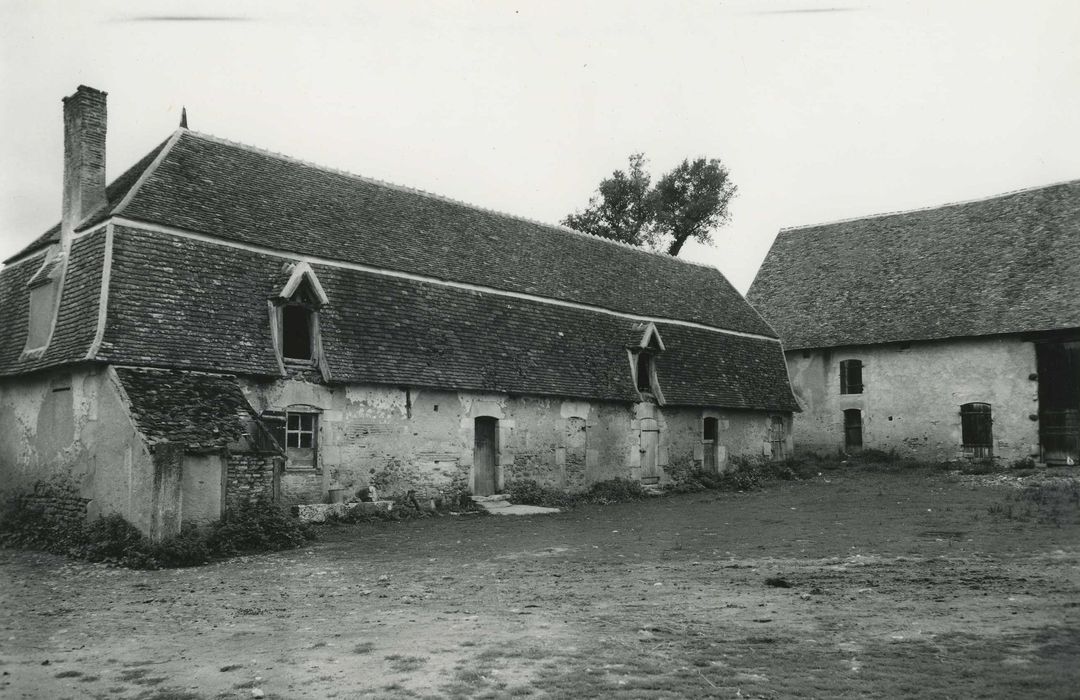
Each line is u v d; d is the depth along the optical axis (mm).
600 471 22797
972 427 29250
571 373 21938
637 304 25531
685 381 25422
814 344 32281
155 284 15297
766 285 36125
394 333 18484
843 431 32031
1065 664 6305
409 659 6867
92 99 16844
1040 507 17312
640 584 10211
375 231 20219
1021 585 9422
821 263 35500
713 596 9328
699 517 18031
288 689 6141
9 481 16531
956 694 5699
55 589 10648
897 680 6035
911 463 29375
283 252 17625
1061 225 30203
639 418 24031
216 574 11602
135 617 8859
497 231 24031
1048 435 27875
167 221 16062
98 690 6238
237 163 19188
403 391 18391
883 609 8391
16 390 16672
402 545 14180
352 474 17391
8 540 15039
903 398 30734
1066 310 27281
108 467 13938
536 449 21203
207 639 7797
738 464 27312
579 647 7152
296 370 16703
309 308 17219
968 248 31875
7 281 18828
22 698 6070
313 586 10555
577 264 25281
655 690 5961
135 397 13656
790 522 16562
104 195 16906
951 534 13922
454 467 19250
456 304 20344
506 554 13039
